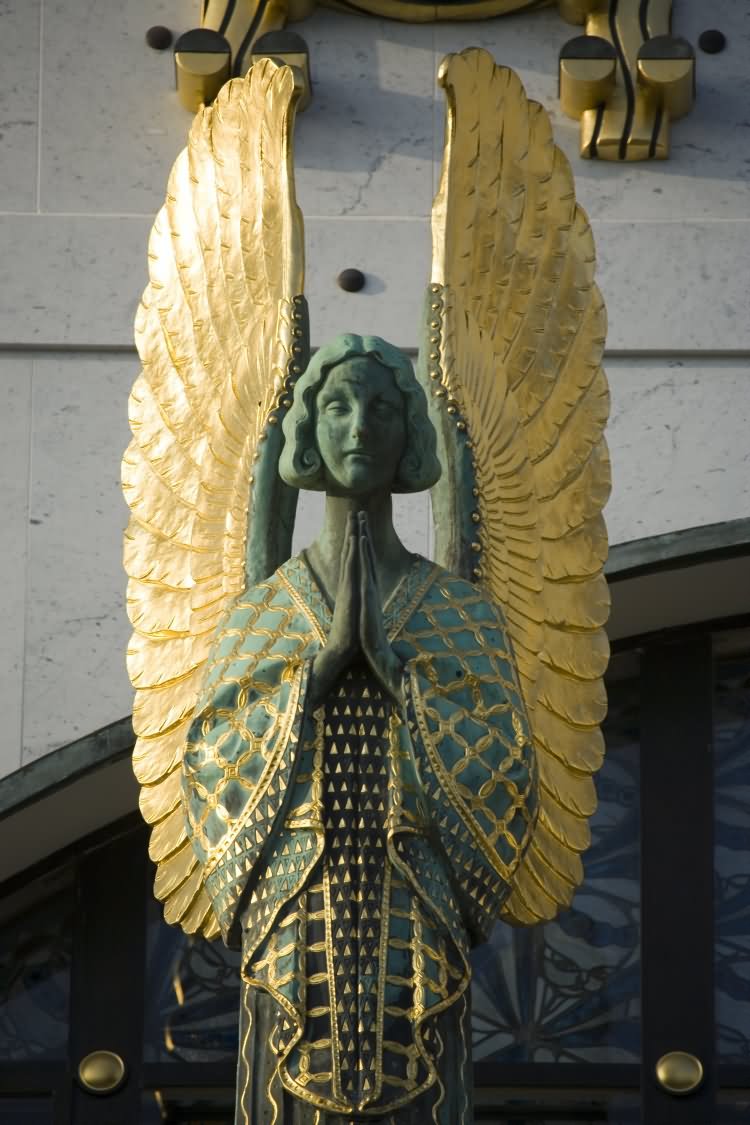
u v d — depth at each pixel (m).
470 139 12.22
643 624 16.02
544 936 15.66
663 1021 15.47
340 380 11.06
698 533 15.09
